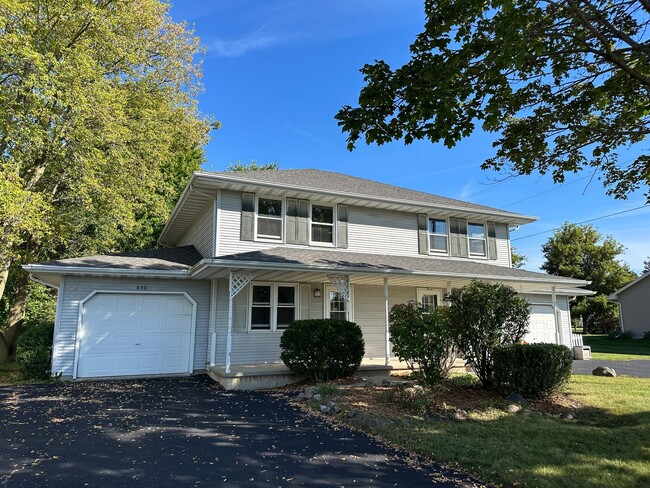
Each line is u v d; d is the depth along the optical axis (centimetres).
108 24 1351
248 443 568
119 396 897
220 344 1235
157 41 1859
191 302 1271
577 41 568
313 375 1048
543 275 1498
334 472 467
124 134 1374
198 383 1090
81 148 1253
